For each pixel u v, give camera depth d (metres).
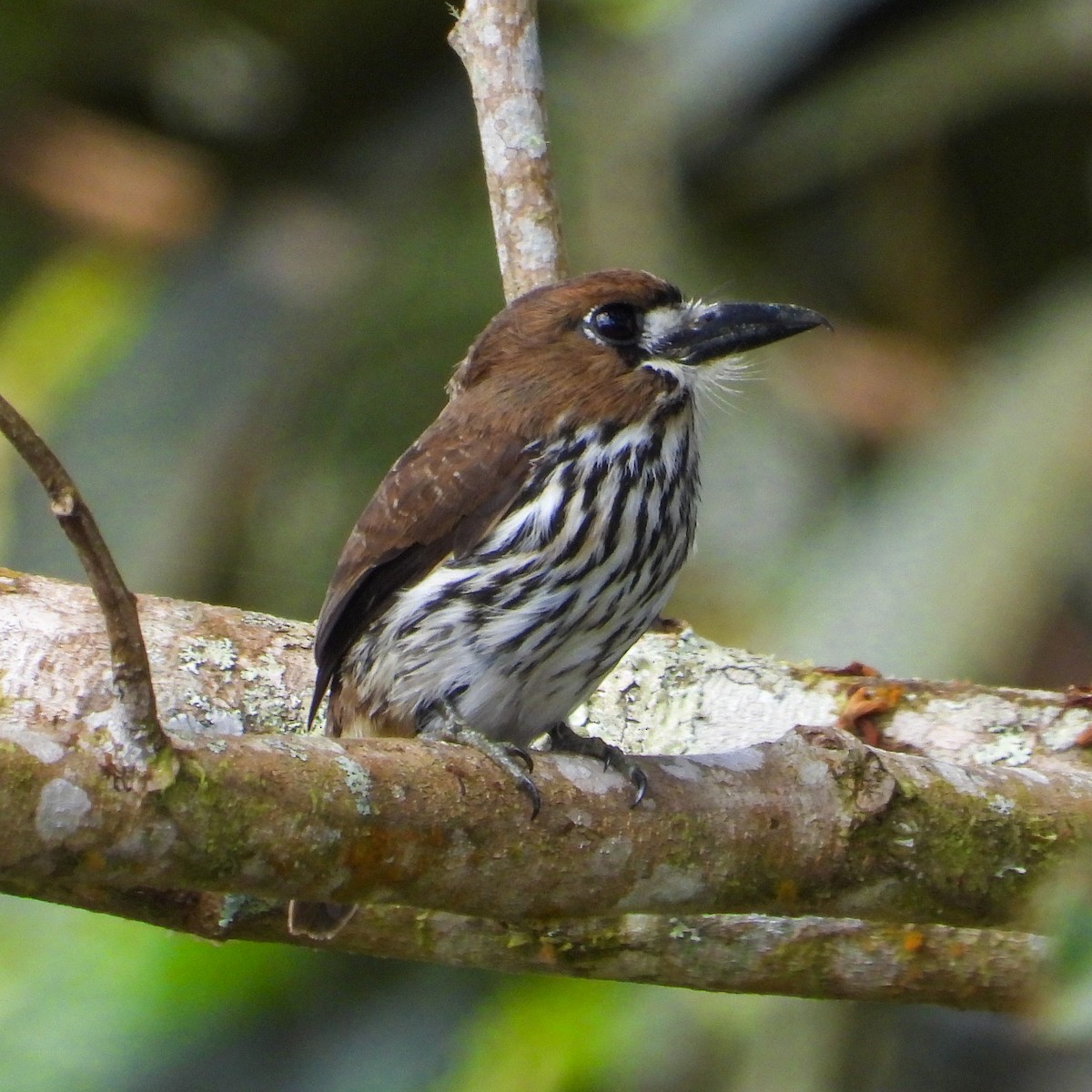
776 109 13.40
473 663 7.84
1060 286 13.04
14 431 5.45
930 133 13.20
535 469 7.84
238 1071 11.45
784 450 12.22
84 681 8.12
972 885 7.10
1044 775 7.33
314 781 6.25
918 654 10.62
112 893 7.84
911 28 13.45
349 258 13.13
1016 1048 10.80
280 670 8.58
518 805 6.60
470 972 11.34
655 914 6.95
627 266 12.51
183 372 12.65
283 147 14.28
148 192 14.48
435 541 7.87
